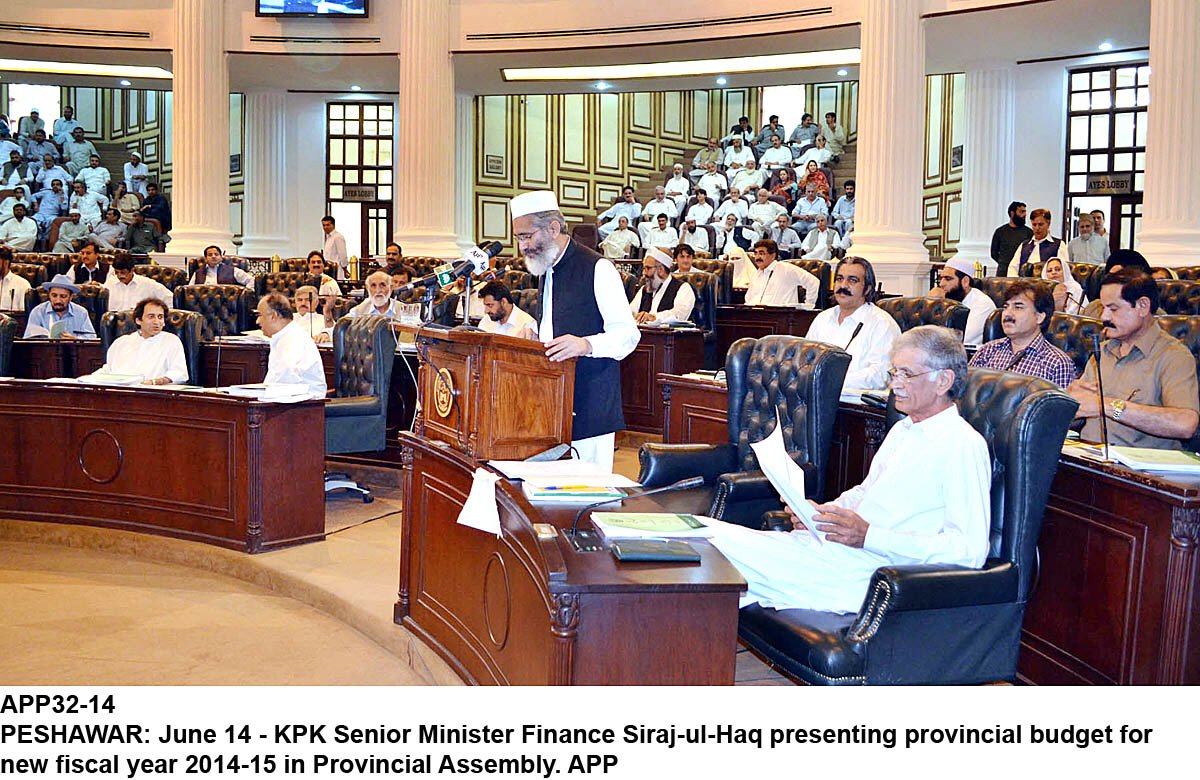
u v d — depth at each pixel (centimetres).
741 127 1809
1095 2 1003
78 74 1459
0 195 1697
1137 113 1223
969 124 1302
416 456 408
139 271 1162
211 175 1304
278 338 623
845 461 449
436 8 1269
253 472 522
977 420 310
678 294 899
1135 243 1234
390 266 1202
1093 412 356
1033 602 332
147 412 552
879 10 1054
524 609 288
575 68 1397
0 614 459
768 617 303
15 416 578
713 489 425
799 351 411
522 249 383
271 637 439
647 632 233
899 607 276
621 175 1938
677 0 1198
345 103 1611
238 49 1315
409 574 417
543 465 322
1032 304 431
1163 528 277
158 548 547
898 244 1055
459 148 1593
